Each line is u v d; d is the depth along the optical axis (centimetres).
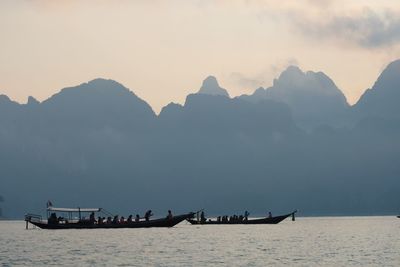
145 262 13262
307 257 14125
